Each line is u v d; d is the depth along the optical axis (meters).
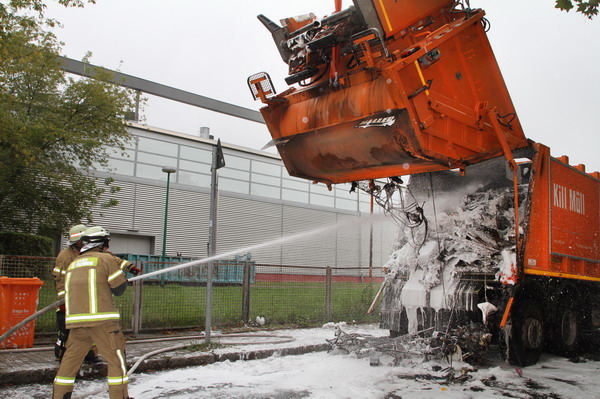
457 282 7.16
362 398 5.24
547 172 7.52
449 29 6.56
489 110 6.91
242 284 10.66
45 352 6.71
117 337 4.49
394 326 7.76
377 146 6.48
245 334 8.92
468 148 6.79
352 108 6.49
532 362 7.20
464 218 7.46
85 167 22.88
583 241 8.46
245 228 38.53
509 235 7.10
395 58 6.08
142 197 33.75
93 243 4.80
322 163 7.22
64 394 4.39
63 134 20.00
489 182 7.76
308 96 7.09
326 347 8.05
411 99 6.05
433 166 6.79
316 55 6.96
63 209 21.89
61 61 21.95
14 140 18.16
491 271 6.97
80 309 4.41
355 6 6.17
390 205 7.93
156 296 9.62
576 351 8.15
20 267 8.21
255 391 5.42
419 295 7.30
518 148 7.57
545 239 7.36
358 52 6.44
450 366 6.57
